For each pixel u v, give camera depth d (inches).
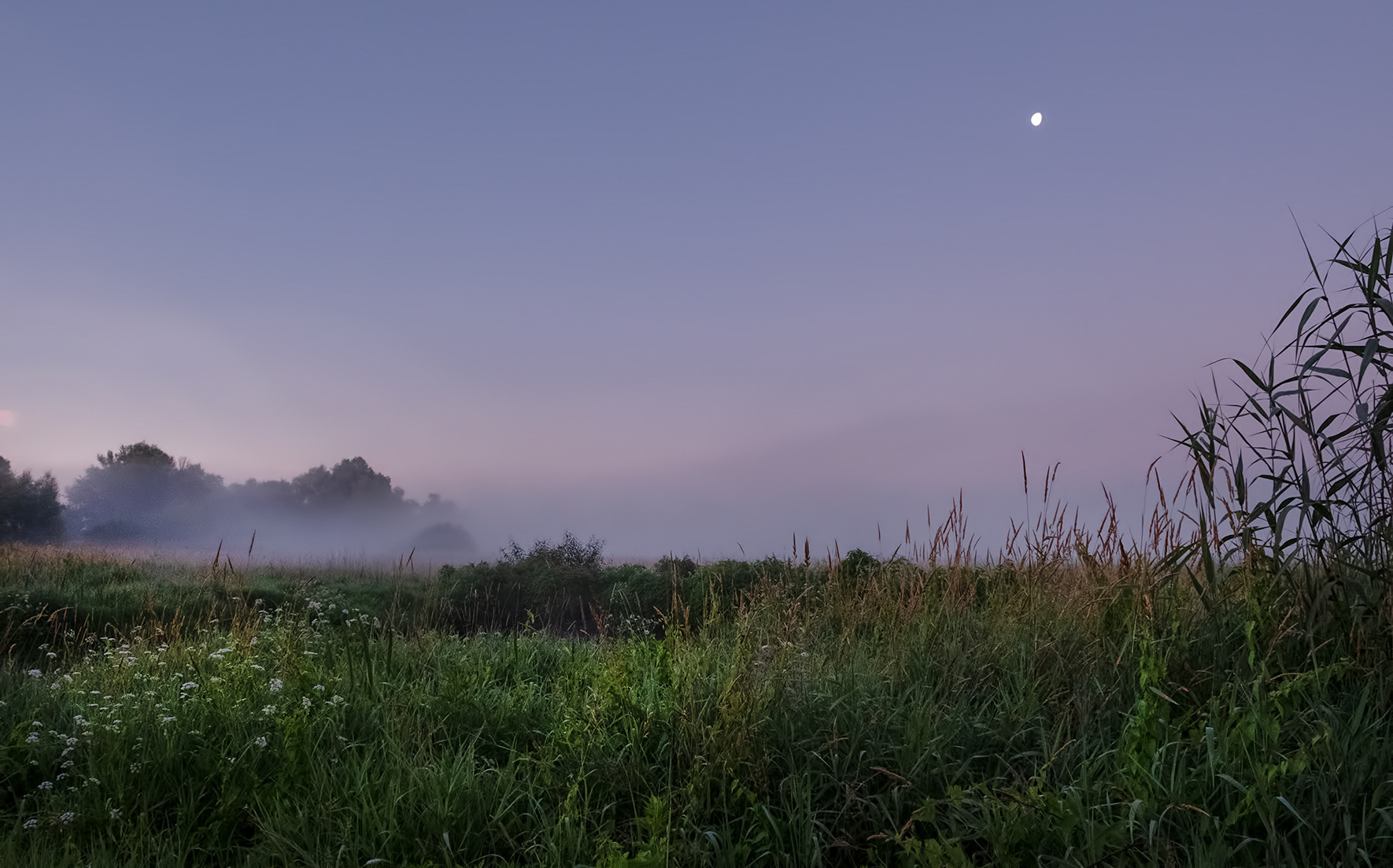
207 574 479.8
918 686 177.9
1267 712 131.0
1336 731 132.9
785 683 171.2
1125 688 162.6
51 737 186.9
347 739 182.2
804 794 136.4
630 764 157.9
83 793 156.0
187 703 200.4
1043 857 114.2
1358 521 157.9
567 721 175.9
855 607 258.1
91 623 373.7
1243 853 111.0
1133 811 112.9
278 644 260.8
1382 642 150.2
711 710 170.2
